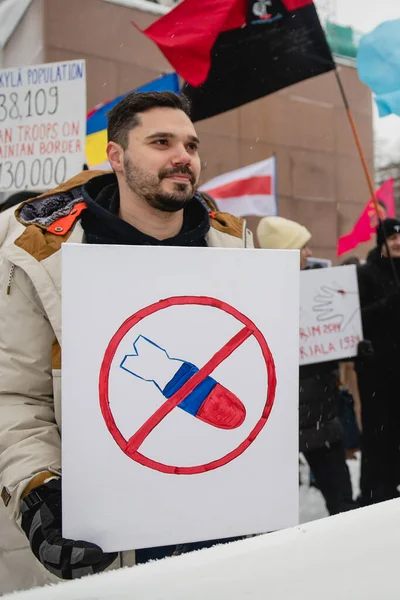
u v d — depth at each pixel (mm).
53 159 3109
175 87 3352
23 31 5926
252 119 6977
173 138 1286
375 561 730
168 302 1108
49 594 726
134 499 1082
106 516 1069
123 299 1090
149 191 1292
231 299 1139
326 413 3014
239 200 4098
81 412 1066
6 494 1177
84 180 1566
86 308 1074
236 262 1142
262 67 3113
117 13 6066
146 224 1366
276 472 1151
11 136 3182
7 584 1779
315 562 734
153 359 1100
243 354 1142
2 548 1778
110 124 1357
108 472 1072
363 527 781
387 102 2637
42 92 3125
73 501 1056
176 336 1112
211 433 1118
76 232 1339
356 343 3061
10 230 1867
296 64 3107
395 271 3346
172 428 1102
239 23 3090
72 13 5848
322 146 7543
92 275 1077
